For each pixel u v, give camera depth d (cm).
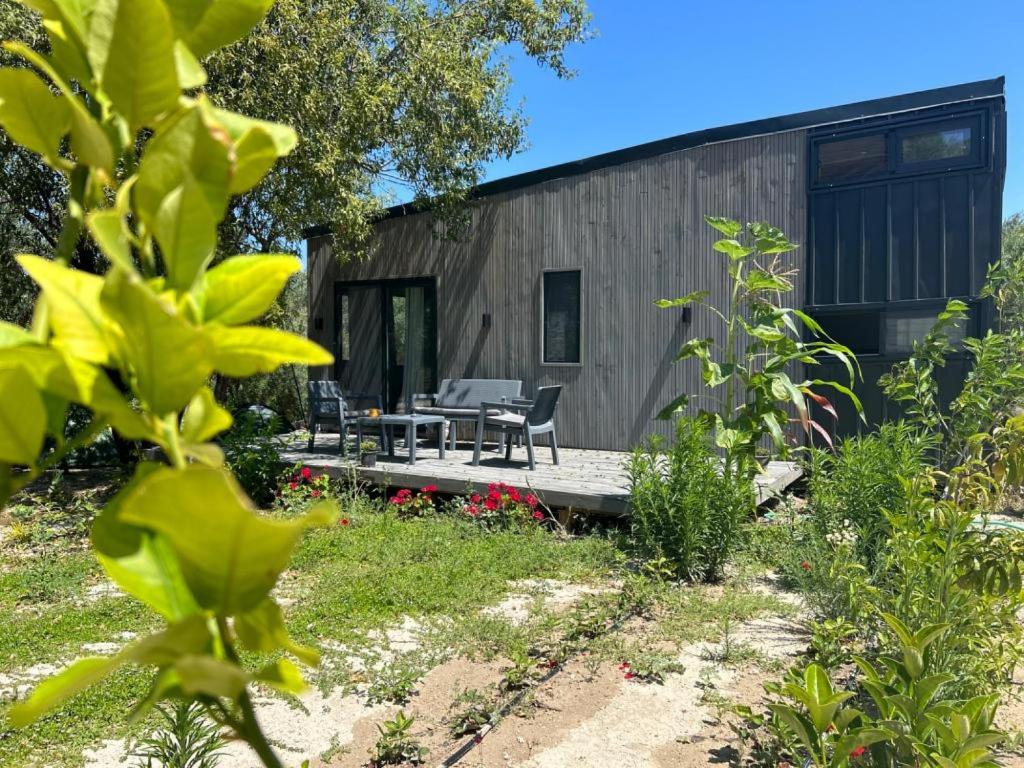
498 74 848
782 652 325
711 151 714
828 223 657
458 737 256
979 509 220
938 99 605
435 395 854
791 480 600
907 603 225
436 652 323
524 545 486
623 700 282
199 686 32
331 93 689
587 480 584
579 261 791
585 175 787
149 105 46
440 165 791
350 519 554
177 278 40
